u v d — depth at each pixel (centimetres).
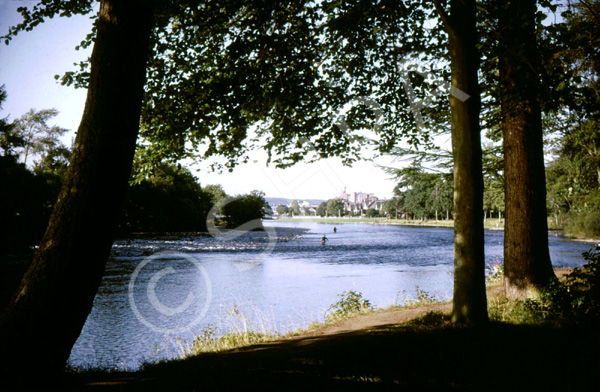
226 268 2759
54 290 407
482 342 582
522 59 721
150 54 820
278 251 4222
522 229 911
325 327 928
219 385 440
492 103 925
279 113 938
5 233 3186
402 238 6531
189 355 733
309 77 902
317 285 2109
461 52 709
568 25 930
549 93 750
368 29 971
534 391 413
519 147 919
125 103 439
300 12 877
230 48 801
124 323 1347
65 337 414
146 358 975
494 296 1009
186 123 830
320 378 457
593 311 571
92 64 442
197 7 789
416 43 1007
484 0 814
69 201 421
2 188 3203
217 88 811
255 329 1125
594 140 1434
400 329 723
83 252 418
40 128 5069
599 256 580
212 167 978
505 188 952
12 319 399
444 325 690
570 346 541
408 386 428
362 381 445
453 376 456
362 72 1057
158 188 5844
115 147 434
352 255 3850
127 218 5544
